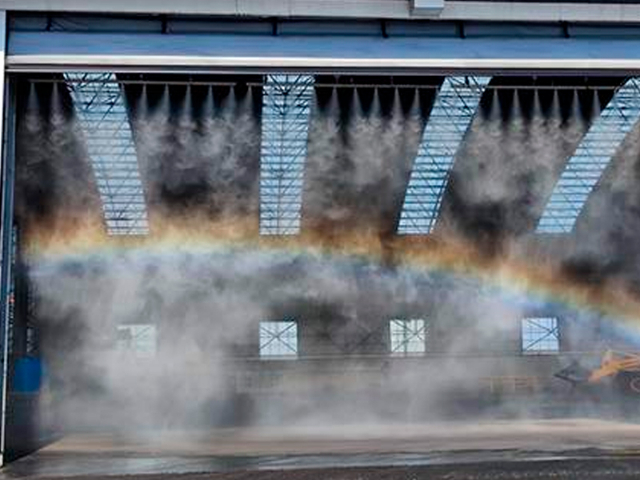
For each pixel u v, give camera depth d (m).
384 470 11.80
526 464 12.08
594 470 11.41
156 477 11.68
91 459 14.19
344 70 14.64
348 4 14.59
